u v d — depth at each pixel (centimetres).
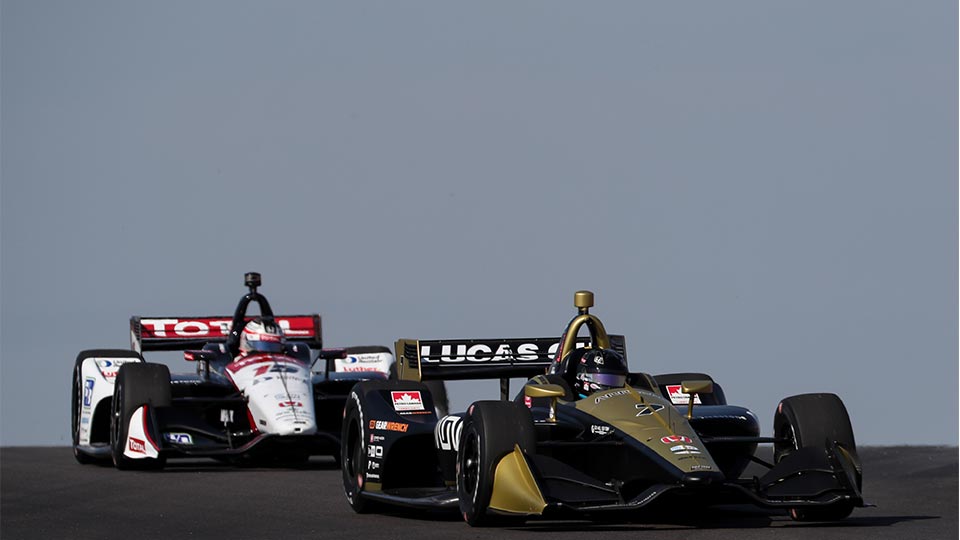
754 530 3844
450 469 4347
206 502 4841
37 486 5425
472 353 4850
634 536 3747
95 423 6588
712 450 4347
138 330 7138
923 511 4328
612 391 4116
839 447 3966
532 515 3744
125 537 3994
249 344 6431
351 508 4659
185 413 6231
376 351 7288
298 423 5906
